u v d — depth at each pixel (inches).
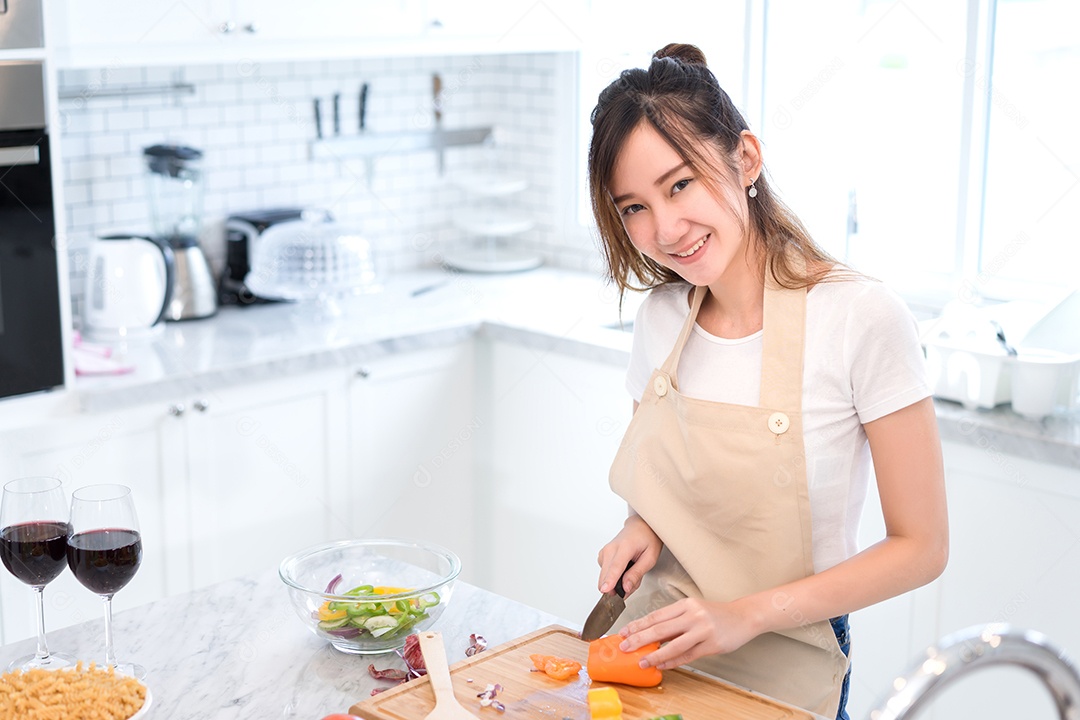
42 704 47.6
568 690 51.9
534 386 123.9
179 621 61.4
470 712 49.6
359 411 119.8
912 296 117.6
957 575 96.3
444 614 62.8
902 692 34.1
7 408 97.3
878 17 116.3
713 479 59.3
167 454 106.7
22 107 93.7
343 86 138.4
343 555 64.7
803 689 57.8
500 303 132.2
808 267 59.0
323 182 138.9
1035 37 106.1
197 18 107.1
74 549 52.6
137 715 47.8
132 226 123.0
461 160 152.1
